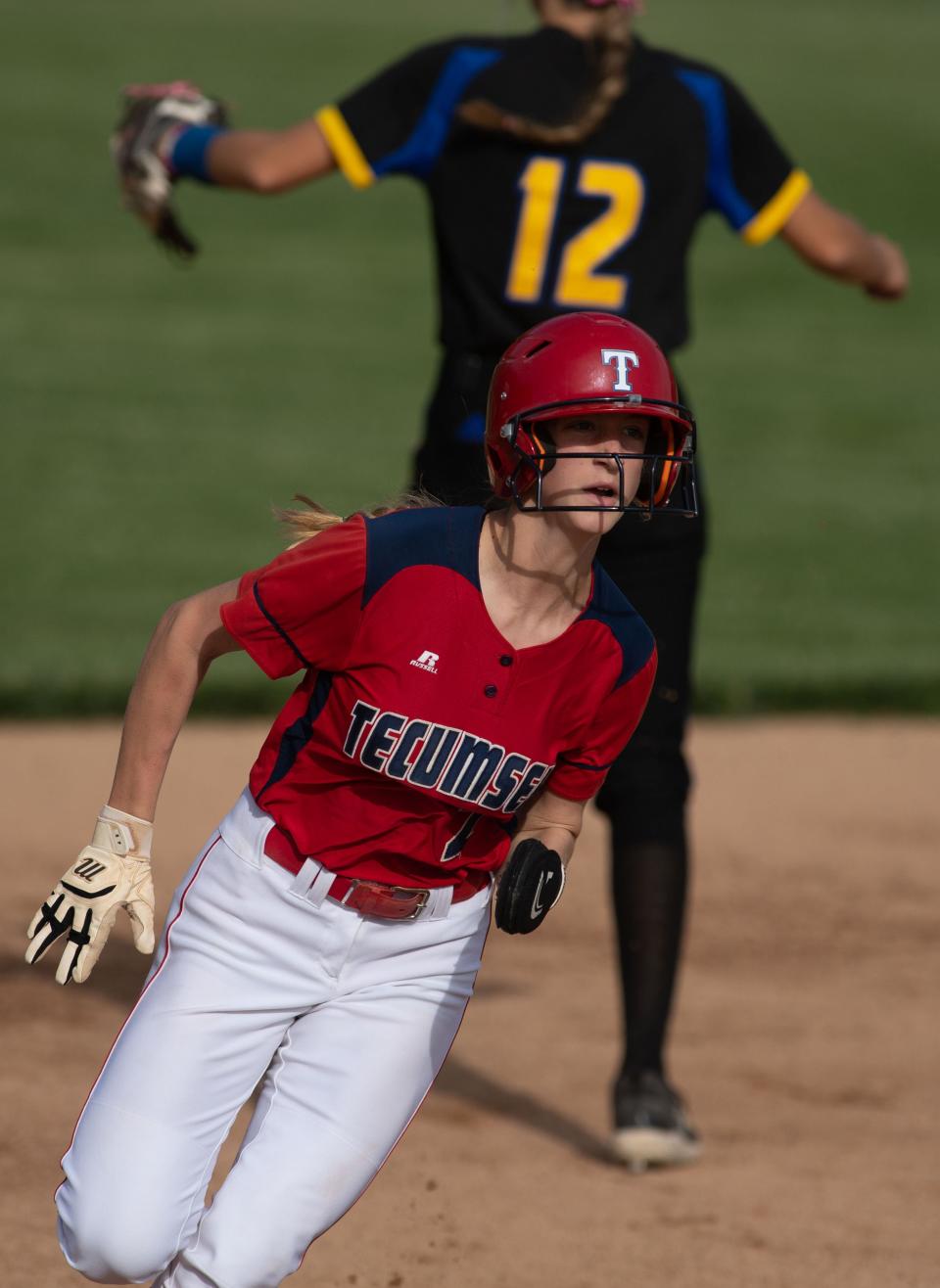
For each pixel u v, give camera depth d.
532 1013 20.55
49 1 116.31
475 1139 17.39
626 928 17.02
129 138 18.50
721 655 33.38
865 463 49.31
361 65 104.00
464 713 10.84
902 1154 17.27
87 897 11.27
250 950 11.23
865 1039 19.98
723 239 76.25
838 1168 16.91
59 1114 16.98
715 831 26.23
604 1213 15.83
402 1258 14.75
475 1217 15.63
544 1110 18.14
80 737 28.84
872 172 86.75
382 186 81.69
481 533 10.91
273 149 17.28
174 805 25.91
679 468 11.20
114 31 107.88
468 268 16.83
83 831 24.81
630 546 16.58
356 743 10.91
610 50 16.62
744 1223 15.68
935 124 97.38
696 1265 14.80
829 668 32.59
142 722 11.30
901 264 18.84
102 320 60.50
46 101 89.81
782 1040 19.89
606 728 11.59
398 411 52.41
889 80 109.31
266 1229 10.74
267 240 72.69
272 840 11.20
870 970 21.92
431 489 16.98
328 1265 14.55
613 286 16.75
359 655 10.84
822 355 61.03
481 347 16.88
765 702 31.66
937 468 49.12
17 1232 14.69
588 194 16.66
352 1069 11.16
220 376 55.06
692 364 59.28
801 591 38.12
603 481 10.67
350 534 10.82
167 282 65.88
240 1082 11.27
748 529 42.81
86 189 76.62
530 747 11.09
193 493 43.59
